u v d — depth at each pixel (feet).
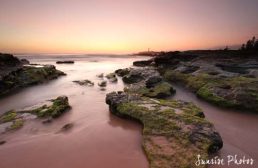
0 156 28.07
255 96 49.49
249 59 123.65
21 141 32.24
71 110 47.67
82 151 29.17
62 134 34.71
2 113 46.96
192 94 65.41
